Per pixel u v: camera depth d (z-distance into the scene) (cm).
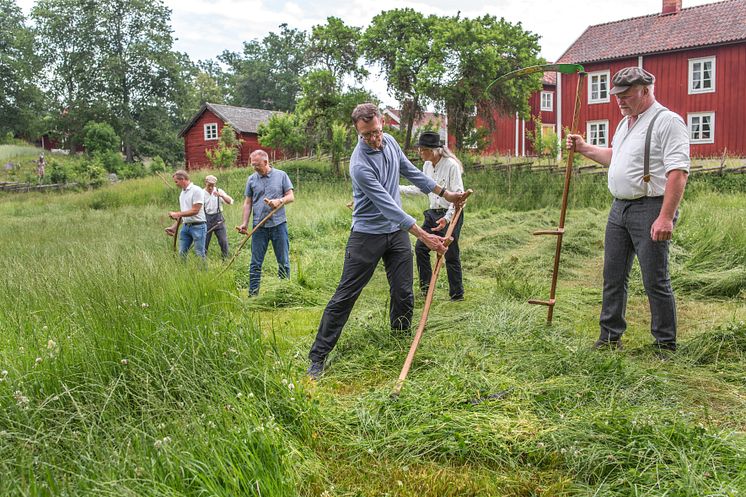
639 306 611
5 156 4253
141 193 2402
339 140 2272
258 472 267
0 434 268
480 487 282
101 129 4822
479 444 310
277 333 533
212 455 267
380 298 664
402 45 2300
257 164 729
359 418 340
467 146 2358
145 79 5662
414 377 408
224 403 321
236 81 7912
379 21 2322
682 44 2628
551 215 1489
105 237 1119
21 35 5831
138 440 272
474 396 361
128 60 5550
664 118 435
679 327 531
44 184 3112
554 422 327
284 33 7806
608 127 2864
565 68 507
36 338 371
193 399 327
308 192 1984
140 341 372
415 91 2306
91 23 5522
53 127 5559
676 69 2675
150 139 5700
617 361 400
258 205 741
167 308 436
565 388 365
